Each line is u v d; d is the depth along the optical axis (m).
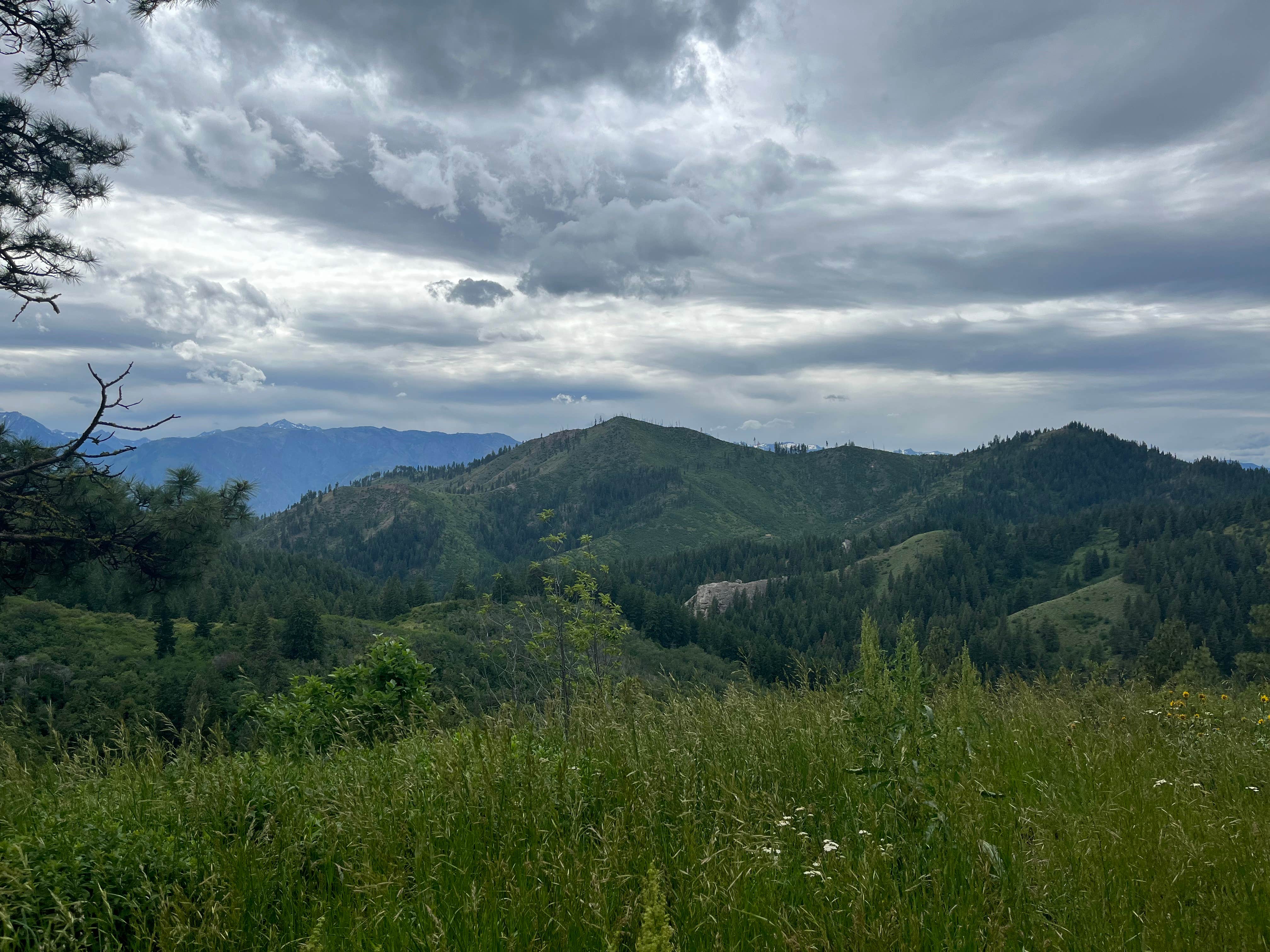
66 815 3.61
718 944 2.55
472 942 2.64
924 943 2.57
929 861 3.17
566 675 12.02
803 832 3.41
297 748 6.02
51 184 10.61
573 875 2.90
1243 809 3.72
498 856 3.16
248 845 3.29
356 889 2.92
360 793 3.86
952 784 3.72
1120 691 6.98
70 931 2.68
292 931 2.80
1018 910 2.74
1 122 10.02
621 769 4.13
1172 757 4.71
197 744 4.55
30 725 4.82
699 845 3.17
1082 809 3.70
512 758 4.14
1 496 9.50
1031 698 6.51
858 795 3.78
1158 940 2.53
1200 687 8.13
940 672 6.31
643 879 2.78
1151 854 3.09
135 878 3.02
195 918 2.87
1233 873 3.01
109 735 4.56
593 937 2.64
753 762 4.34
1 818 3.58
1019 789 3.98
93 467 9.98
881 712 4.14
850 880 2.88
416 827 3.50
